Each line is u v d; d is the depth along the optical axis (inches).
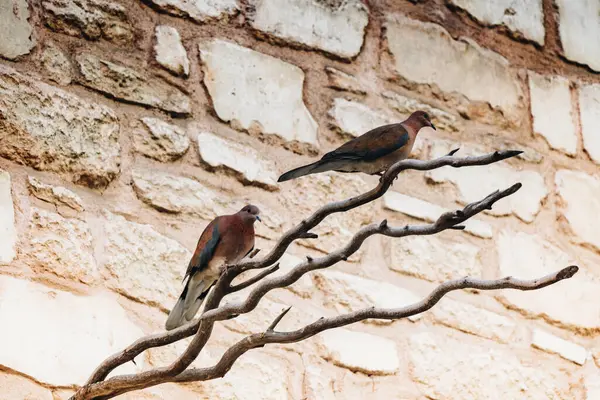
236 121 433.1
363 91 469.4
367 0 490.6
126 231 384.5
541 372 441.4
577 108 525.0
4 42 393.4
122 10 427.2
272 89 447.2
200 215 404.5
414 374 413.7
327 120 454.0
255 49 452.4
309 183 435.5
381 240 438.9
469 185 471.8
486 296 448.8
